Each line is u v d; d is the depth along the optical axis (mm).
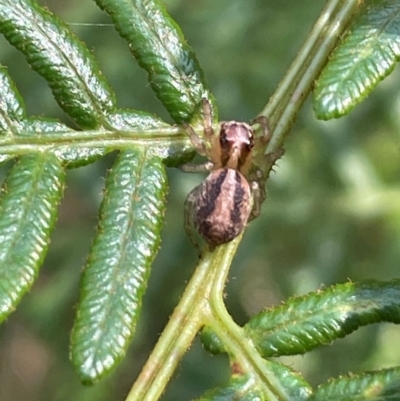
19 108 80
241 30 127
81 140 80
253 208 88
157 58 82
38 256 76
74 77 81
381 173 129
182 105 82
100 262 77
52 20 81
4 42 128
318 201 128
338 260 129
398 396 74
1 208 78
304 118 124
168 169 128
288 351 77
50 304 133
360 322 77
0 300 75
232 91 125
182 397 127
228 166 88
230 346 77
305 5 128
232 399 75
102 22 130
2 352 177
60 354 134
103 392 131
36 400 182
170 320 77
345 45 77
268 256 133
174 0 129
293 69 82
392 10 77
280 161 126
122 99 126
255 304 140
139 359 135
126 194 79
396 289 77
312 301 77
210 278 78
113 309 75
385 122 123
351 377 75
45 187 79
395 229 123
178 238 128
